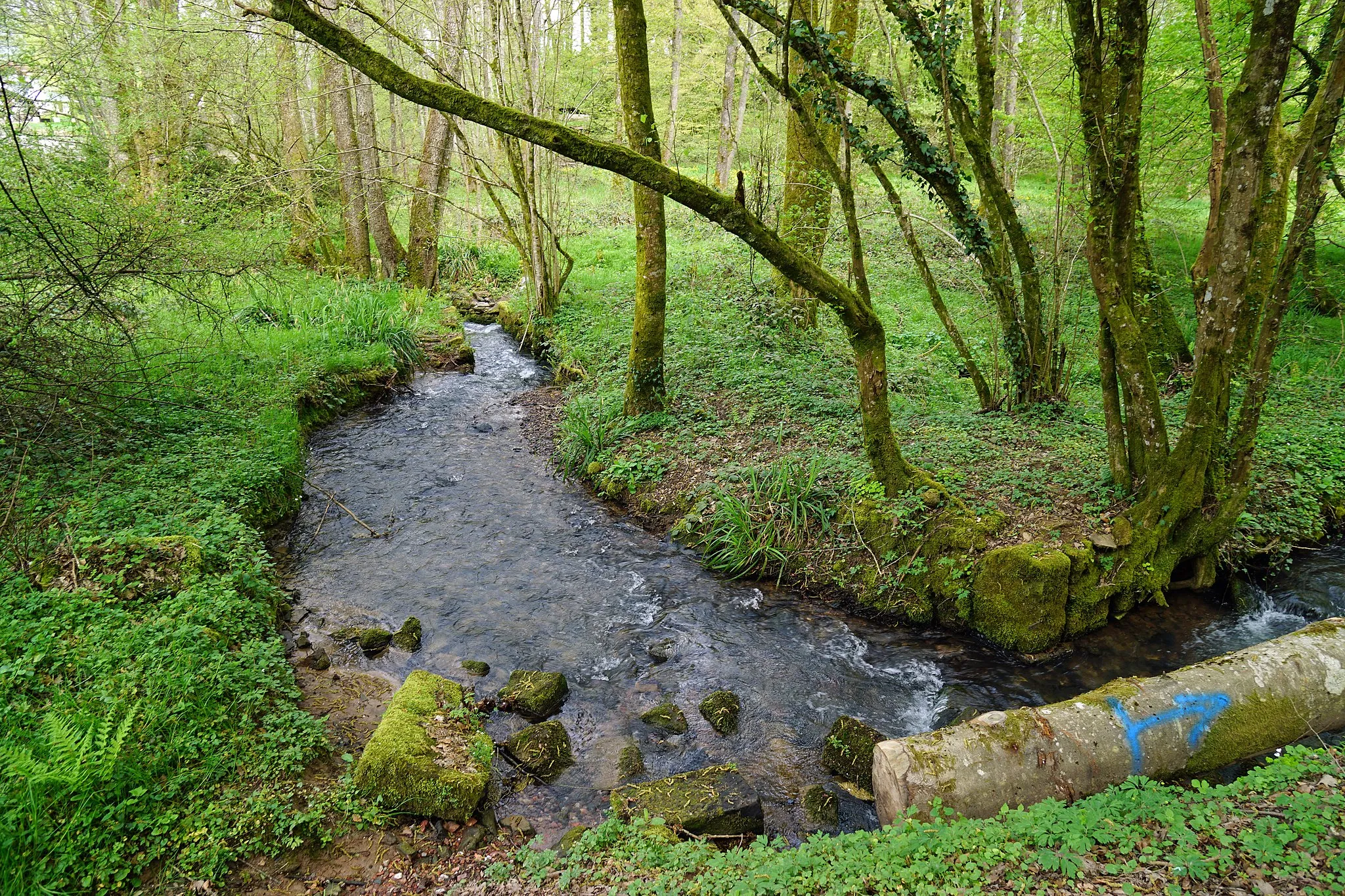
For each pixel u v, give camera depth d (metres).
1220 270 5.46
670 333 11.98
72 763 3.78
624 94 8.47
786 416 9.23
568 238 19.94
